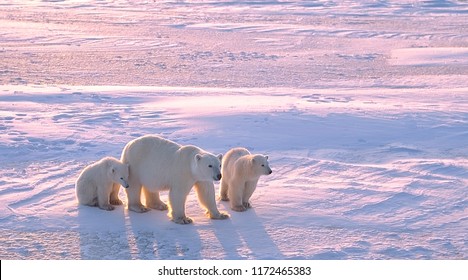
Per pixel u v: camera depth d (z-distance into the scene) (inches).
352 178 440.8
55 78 941.2
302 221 364.8
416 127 596.7
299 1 2317.9
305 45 1375.5
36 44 1278.3
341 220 366.3
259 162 371.2
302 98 750.5
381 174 447.8
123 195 414.9
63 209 376.8
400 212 379.6
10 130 553.3
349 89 890.1
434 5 2246.6
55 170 451.5
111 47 1275.8
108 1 2249.0
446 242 335.9
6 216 362.6
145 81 943.0
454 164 471.5
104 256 316.2
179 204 358.6
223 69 1064.2
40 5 2059.5
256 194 408.2
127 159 376.8
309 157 500.4
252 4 2228.1
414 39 1494.8
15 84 873.5
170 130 566.3
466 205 390.6
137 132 557.9
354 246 329.1
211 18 1823.3
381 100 753.6
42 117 609.9
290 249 325.7
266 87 909.2
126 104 688.4
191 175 355.6
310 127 582.6
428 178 438.9
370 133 574.9
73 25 1595.7
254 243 333.7
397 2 2322.8
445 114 650.2
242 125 580.7
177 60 1145.4
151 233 346.3
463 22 1841.8
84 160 477.4
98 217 366.0
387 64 1159.0
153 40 1380.4
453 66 1135.0
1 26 1512.1
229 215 373.1
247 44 1366.9
